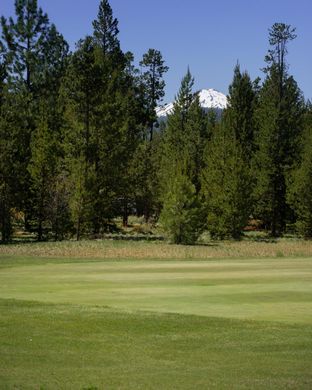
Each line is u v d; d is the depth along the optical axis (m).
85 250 37.16
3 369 9.17
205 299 15.52
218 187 57.19
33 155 51.62
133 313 13.28
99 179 54.03
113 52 71.06
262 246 42.22
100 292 17.00
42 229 53.75
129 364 9.48
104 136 55.25
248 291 16.95
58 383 8.46
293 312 13.59
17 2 67.12
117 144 56.31
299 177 55.75
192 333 11.46
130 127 68.50
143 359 9.77
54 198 50.44
